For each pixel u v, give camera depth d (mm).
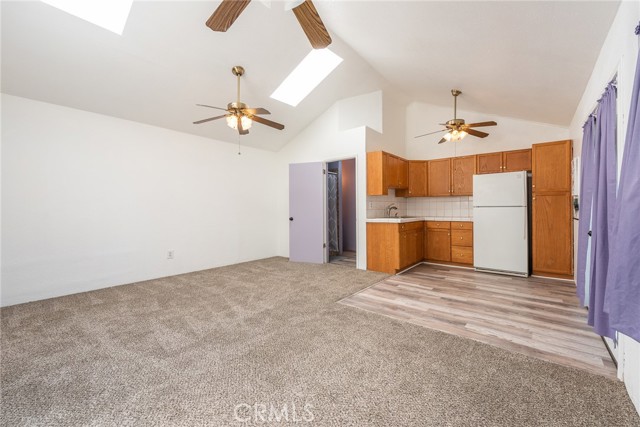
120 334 2248
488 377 1646
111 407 1423
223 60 3369
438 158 5355
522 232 4004
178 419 1342
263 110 3127
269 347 2021
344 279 3947
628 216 1313
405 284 3678
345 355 1904
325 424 1308
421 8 2314
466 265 4699
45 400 1474
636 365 1380
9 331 2312
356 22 2916
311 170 5211
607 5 1738
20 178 3049
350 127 5051
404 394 1506
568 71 2609
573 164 3545
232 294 3285
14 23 2383
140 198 3994
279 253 6078
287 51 3500
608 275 1706
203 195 4762
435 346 2018
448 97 4586
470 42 2607
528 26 2129
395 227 4250
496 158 4645
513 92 3516
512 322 2430
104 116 3650
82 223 3473
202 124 4449
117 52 2877
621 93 1689
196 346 2043
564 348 1973
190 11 2680
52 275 3244
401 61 3600
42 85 3000
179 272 4414
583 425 1276
